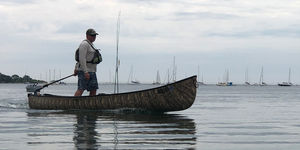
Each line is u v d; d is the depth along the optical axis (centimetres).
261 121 865
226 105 1580
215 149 480
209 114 1058
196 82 990
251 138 577
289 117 980
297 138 581
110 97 1049
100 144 505
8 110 1134
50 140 537
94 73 1131
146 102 1014
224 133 634
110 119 854
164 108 1017
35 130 650
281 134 628
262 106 1527
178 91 990
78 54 1126
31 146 488
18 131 637
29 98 1265
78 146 489
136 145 500
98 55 1123
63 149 468
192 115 1012
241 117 970
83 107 1095
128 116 932
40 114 984
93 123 768
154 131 645
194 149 477
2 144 503
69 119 852
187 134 612
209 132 645
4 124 746
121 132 630
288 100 2211
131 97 1027
